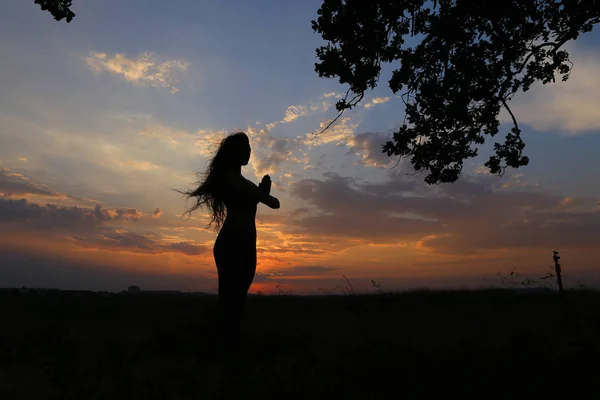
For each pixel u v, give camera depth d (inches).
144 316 242.4
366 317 245.6
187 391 108.8
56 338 153.8
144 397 103.3
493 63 335.0
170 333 172.1
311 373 122.6
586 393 108.0
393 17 306.0
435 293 340.8
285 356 150.6
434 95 326.0
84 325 211.3
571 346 141.5
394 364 125.6
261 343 167.3
